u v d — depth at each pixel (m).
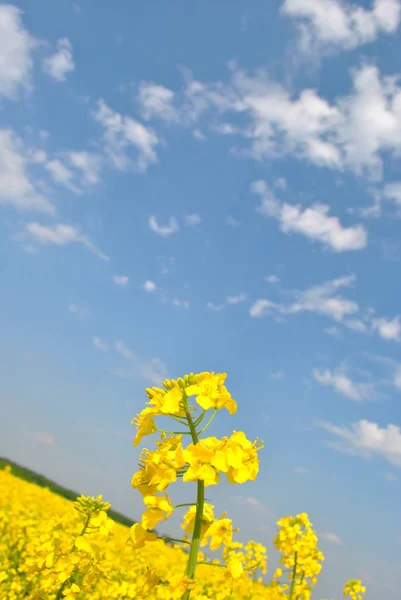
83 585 0.41
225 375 0.32
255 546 0.85
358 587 0.97
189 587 0.29
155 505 0.30
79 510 0.45
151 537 0.30
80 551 0.42
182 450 0.29
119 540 1.42
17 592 0.70
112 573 0.85
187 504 0.30
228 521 0.32
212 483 0.29
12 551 1.02
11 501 1.47
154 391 0.32
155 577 0.31
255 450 0.31
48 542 0.42
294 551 0.74
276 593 0.72
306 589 0.72
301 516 0.77
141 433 0.31
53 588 0.41
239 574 0.31
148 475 0.31
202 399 0.30
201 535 0.32
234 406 0.31
